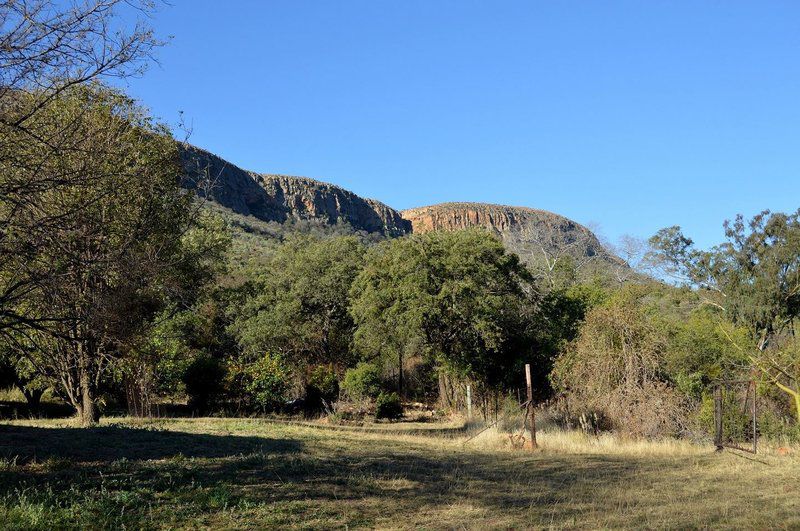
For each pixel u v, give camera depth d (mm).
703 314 31203
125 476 9328
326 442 16109
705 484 11055
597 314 21953
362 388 29172
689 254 42594
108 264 9930
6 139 8406
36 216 8953
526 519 8148
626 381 20250
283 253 41719
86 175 9133
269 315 35562
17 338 12023
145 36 8938
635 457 15180
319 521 7676
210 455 12047
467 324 29500
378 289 30891
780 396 19844
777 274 36656
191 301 19047
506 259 31312
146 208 15250
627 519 8102
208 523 7309
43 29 8219
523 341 31188
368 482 10336
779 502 9234
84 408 17594
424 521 7973
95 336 11375
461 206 182125
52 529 6496
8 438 12078
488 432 19469
